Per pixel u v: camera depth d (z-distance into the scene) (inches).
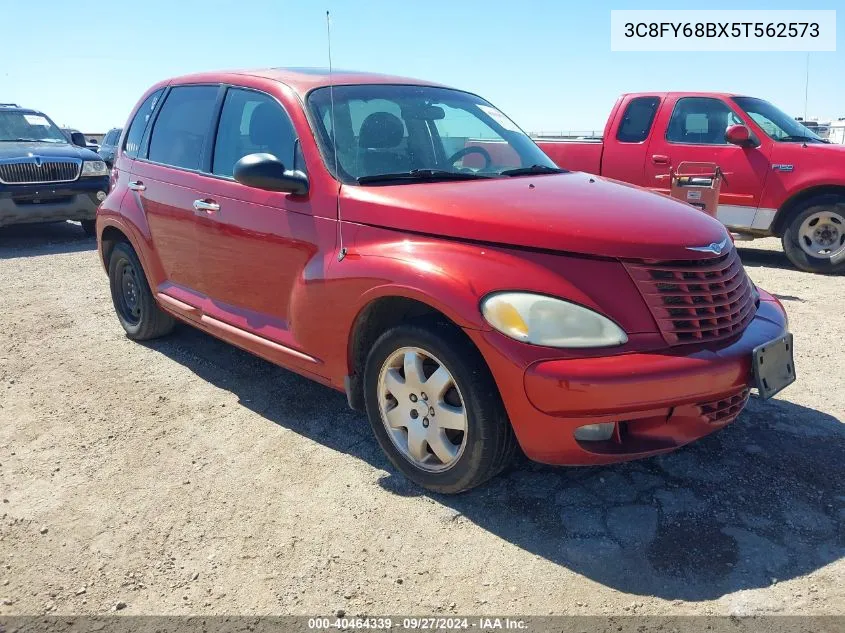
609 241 107.7
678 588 98.4
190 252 172.4
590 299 105.7
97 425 155.5
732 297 115.9
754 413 151.7
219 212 159.0
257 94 159.9
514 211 115.4
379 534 113.5
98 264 336.5
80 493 128.0
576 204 121.0
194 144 175.6
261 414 159.6
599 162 350.3
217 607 98.4
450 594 99.5
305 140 142.5
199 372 186.5
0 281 299.7
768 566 102.1
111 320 236.5
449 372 113.7
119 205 198.8
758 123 310.7
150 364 193.0
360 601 98.7
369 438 146.6
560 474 128.9
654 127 332.5
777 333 119.4
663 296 107.3
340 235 131.3
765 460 131.5
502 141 168.2
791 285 276.7
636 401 102.2
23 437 150.3
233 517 119.3
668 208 125.6
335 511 120.3
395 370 125.3
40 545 113.0
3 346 210.4
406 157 147.3
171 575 105.3
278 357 148.4
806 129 322.0
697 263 110.7
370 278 121.7
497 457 113.8
